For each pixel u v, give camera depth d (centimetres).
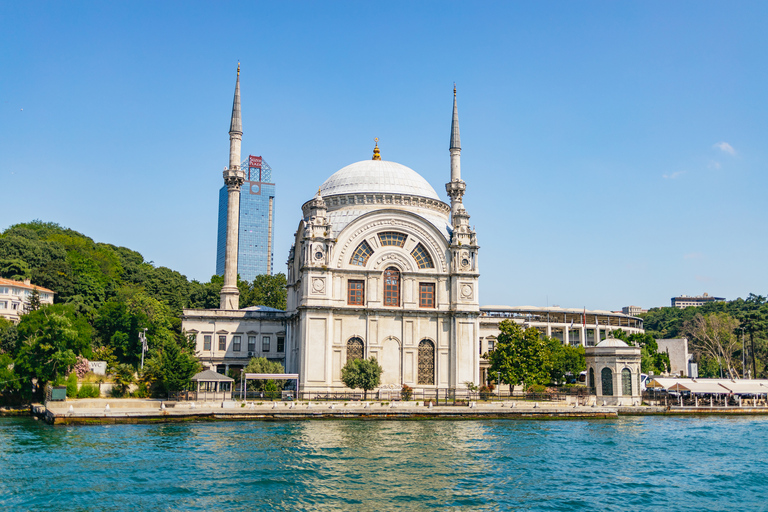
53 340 8406
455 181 11675
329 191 11131
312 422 7469
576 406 8575
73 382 8756
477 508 3975
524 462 5294
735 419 8794
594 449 5972
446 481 4588
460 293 10094
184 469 4762
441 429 7031
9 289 10706
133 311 11081
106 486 4269
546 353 10219
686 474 5016
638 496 4356
